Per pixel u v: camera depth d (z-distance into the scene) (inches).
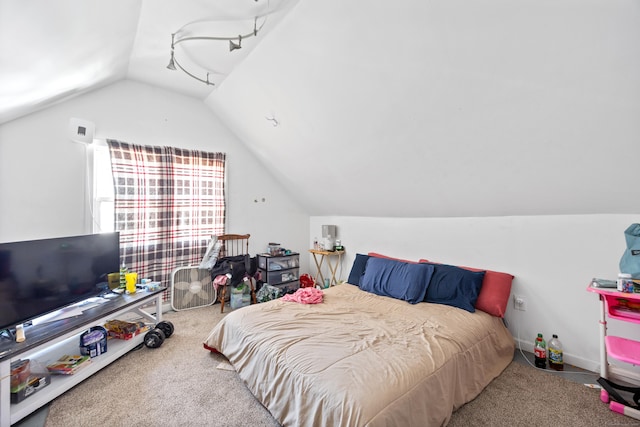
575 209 80.0
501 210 94.7
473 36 57.1
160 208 121.8
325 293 108.7
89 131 100.9
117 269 94.5
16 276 64.0
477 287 92.7
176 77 112.7
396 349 62.2
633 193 67.4
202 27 79.2
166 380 73.5
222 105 130.2
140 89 117.8
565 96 57.7
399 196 115.3
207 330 105.1
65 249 76.4
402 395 48.7
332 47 75.3
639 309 64.2
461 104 70.2
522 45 54.3
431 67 66.6
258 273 147.6
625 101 53.1
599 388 70.4
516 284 93.4
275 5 69.8
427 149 87.3
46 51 58.9
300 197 164.9
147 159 118.0
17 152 93.3
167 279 124.7
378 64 72.7
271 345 65.4
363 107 86.7
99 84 103.0
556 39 51.0
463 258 107.3
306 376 53.5
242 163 150.3
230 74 107.7
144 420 59.3
